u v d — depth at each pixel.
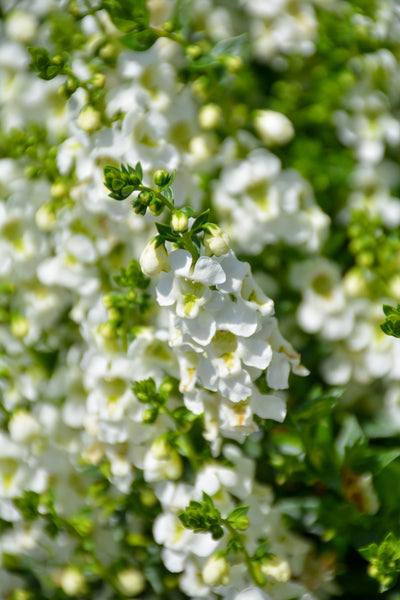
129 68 0.52
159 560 0.54
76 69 0.52
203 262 0.46
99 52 0.52
